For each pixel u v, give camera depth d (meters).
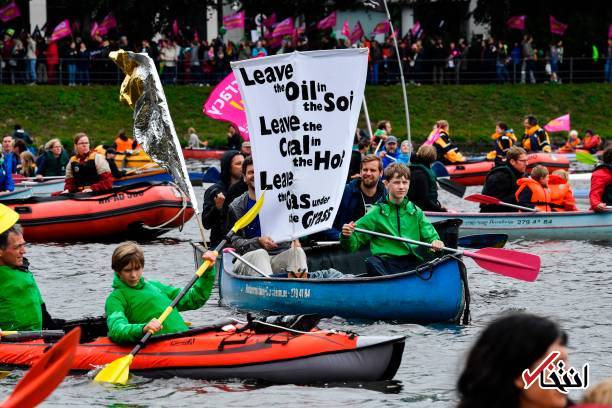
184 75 58.84
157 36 65.31
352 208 17.41
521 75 61.03
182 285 17.81
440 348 12.99
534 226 23.77
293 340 11.24
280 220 15.65
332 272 15.76
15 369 11.72
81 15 64.50
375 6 34.12
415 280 14.45
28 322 12.20
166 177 35.94
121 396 10.75
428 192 22.42
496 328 5.67
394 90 59.00
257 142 15.49
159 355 11.43
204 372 11.30
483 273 19.05
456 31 69.81
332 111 15.41
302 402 10.46
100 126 54.81
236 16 59.16
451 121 57.44
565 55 65.12
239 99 24.03
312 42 62.59
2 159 28.42
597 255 21.34
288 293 15.00
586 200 31.89
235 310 15.67
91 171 24.81
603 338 13.52
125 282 11.83
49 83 57.53
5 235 12.05
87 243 23.97
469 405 5.69
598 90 60.53
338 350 11.07
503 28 66.25
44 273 19.23
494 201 23.97
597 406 5.71
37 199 24.22
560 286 17.56
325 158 15.46
